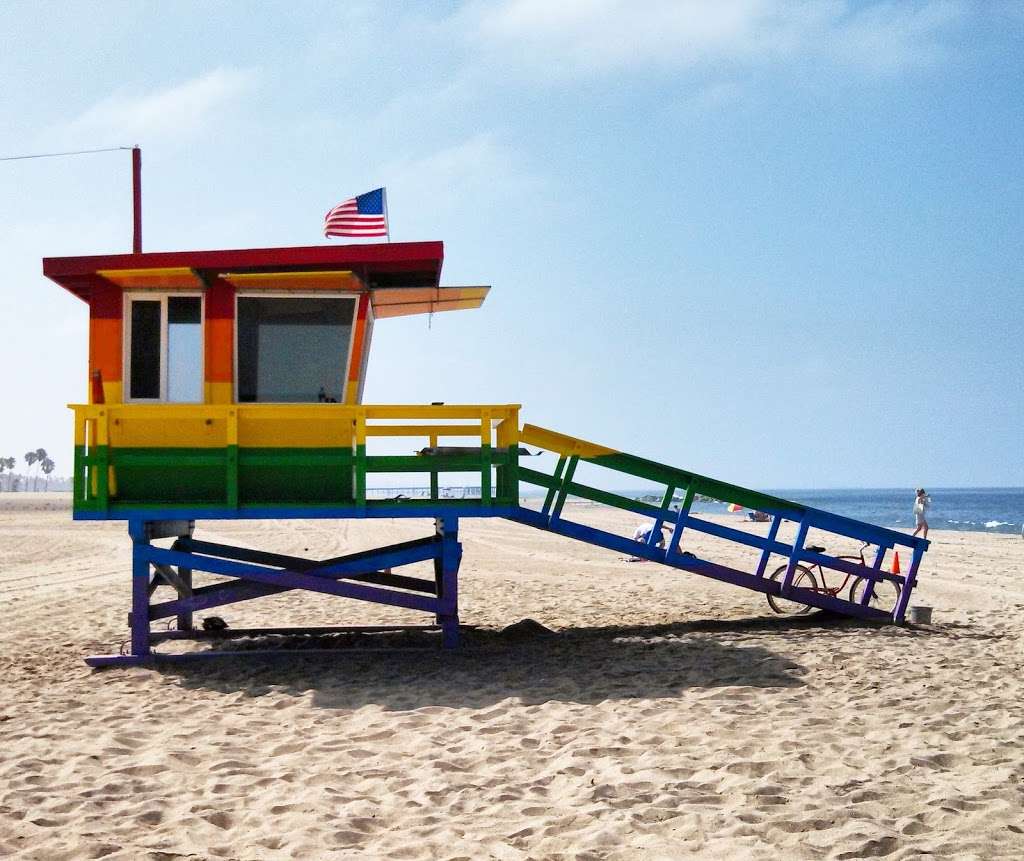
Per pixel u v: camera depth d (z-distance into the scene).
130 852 5.24
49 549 33.06
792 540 38.06
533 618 15.30
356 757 7.21
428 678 10.43
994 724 7.88
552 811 5.90
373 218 13.47
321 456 11.51
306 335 12.07
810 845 5.28
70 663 11.70
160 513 11.35
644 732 7.70
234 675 10.87
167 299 11.91
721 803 5.98
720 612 15.67
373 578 14.05
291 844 5.35
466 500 11.87
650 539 13.49
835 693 9.14
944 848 5.14
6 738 7.94
